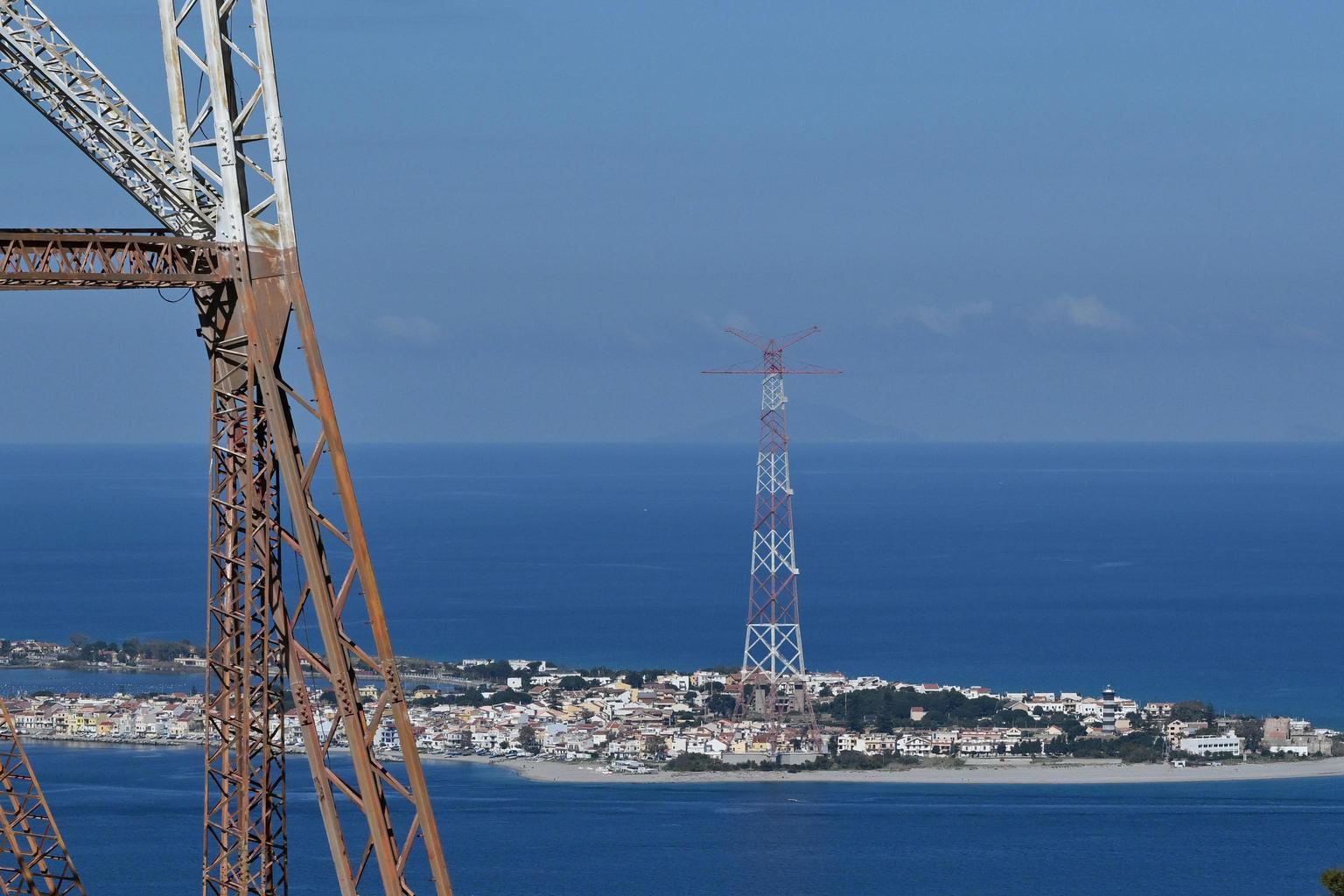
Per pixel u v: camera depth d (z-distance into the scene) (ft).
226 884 199.41
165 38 187.62
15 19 185.78
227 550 192.54
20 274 178.60
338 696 188.85
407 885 189.16
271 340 187.52
